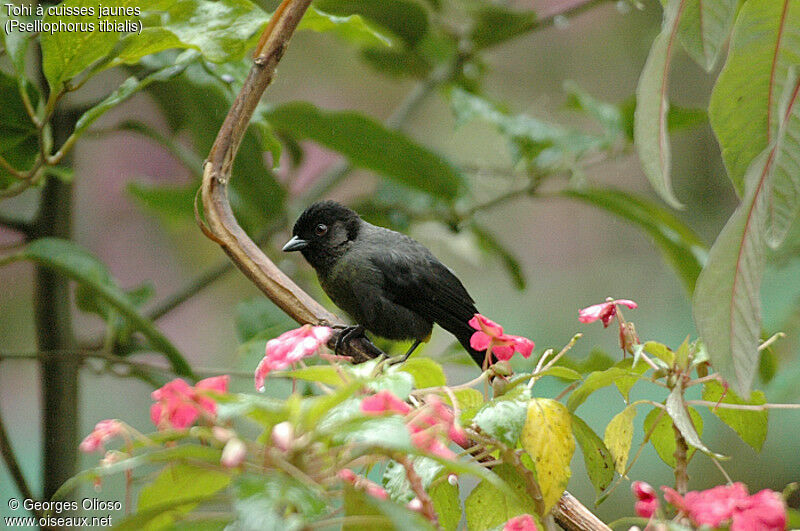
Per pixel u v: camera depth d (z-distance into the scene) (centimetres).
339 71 1518
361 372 375
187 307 1494
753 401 502
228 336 1477
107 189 1459
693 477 1212
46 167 676
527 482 421
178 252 1506
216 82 677
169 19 595
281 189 946
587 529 454
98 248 1462
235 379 899
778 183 442
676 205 410
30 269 1388
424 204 1019
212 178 542
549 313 1540
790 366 1012
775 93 444
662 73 405
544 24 1016
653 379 464
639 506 394
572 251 1636
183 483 372
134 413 1384
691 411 511
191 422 356
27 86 641
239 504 288
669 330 1437
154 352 808
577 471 1248
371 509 322
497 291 1574
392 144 834
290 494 296
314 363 700
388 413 336
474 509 457
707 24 439
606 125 918
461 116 880
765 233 424
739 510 373
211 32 582
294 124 823
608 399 1117
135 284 1468
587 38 1571
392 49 1045
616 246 1617
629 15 1520
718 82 445
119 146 1452
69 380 809
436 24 1034
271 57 538
